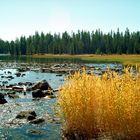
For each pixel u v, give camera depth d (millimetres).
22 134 14992
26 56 165250
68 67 69062
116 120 11117
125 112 10859
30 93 29219
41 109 21109
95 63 89938
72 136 12188
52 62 96000
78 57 141000
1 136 14719
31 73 54125
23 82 37781
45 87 31156
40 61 103250
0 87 32844
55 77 46344
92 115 11875
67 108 12031
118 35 170875
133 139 10883
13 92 29297
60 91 12547
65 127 12727
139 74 11617
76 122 11961
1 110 20859
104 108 11484
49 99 25500
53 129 15641
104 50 167875
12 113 19875
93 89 12086
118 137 11109
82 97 11820
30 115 18031
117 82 11609
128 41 157500
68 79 12750
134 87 11016
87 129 11883
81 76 13078
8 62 95750
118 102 10930
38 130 15508
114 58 117562
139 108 10797
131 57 119750
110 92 11367
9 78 44375
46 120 17547
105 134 11469
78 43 173875
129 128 10883
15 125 16656
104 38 173625
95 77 12891
